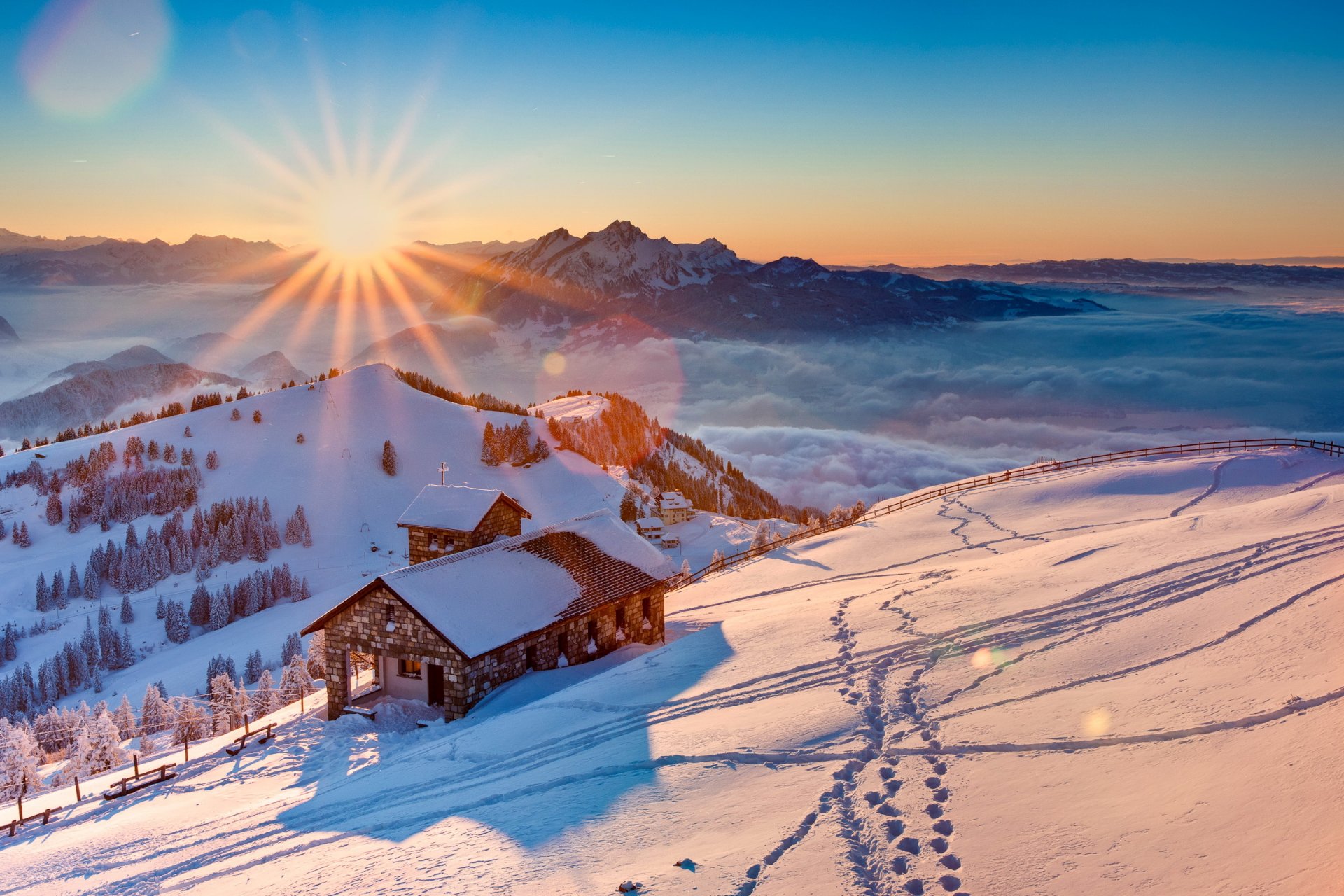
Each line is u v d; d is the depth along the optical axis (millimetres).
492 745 30203
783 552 69625
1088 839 15758
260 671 140250
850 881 15586
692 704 29078
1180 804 16250
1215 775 17047
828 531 76875
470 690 38344
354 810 26156
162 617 184375
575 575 46781
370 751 34406
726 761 22984
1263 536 36781
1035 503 69125
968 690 25344
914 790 19172
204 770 34812
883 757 21312
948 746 21359
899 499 84375
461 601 40750
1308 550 32844
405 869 19594
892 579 48219
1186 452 82625
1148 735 19719
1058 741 20453
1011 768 19469
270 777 32781
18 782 51344
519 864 18766
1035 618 30797
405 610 39312
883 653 30203
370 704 41750
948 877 15328
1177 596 30188
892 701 25266
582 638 45219
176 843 25828
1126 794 17219
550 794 23234
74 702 146250
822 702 26125
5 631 170875
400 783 28094
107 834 27656
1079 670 25219
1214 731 19094
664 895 15898
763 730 24594
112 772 37281
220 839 25453
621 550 51312
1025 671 25984
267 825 26203
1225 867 13906
